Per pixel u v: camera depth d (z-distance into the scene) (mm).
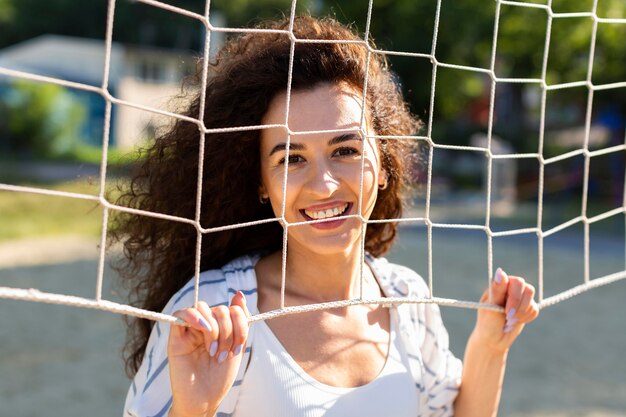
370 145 1853
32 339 6633
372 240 2211
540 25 15938
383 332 1926
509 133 24781
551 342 6863
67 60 36688
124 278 2141
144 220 2047
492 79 1965
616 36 14992
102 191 1437
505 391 5539
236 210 1995
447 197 22297
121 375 5723
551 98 18250
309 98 1779
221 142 1916
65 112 31891
